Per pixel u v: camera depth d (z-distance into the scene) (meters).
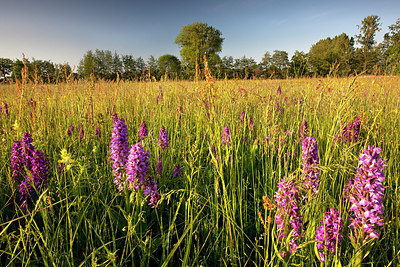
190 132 4.46
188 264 2.11
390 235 2.26
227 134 3.62
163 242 2.11
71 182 2.81
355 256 1.59
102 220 2.30
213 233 2.38
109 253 1.74
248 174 3.52
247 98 5.90
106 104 6.24
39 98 5.37
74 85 7.21
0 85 8.59
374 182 1.49
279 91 6.36
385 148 3.56
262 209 2.73
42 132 4.12
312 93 5.68
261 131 4.17
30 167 2.65
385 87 6.33
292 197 1.77
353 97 3.52
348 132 3.42
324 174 2.54
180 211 2.79
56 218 2.32
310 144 2.19
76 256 2.18
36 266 1.96
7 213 2.67
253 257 2.24
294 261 1.86
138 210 2.49
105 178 3.19
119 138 2.74
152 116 5.22
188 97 5.62
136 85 8.66
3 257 2.19
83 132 4.45
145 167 2.40
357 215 1.59
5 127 3.96
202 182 3.23
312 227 1.92
